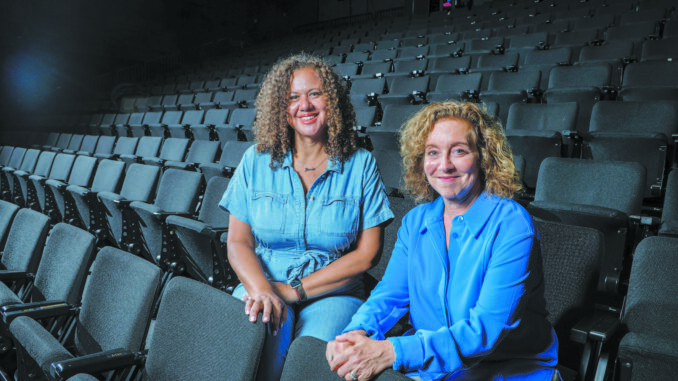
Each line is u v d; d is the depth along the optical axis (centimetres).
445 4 981
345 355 82
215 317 98
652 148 224
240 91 578
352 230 137
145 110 757
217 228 175
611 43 416
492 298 89
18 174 377
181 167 339
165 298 109
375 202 138
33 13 982
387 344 86
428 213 106
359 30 957
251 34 1371
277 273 137
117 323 120
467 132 96
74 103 977
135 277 122
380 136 315
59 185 302
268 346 112
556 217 163
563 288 117
